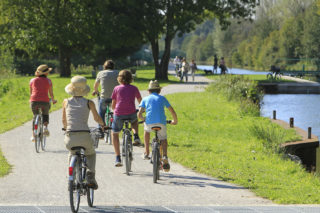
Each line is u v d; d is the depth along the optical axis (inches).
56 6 5595.5
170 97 3452.3
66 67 6018.7
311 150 1967.3
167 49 5438.0
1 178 1138.0
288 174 1339.8
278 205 948.0
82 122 878.4
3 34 5905.5
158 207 901.2
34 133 1450.5
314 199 1024.9
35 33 5600.4
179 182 1144.8
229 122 2384.4
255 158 1533.0
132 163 1349.7
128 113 1193.4
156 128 1093.8
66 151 1496.1
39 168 1254.9
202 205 928.9
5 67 5812.0
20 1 5536.4
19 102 3088.1
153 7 5157.5
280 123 2449.6
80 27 5625.0
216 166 1342.3
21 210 855.7
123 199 978.1
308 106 3961.6
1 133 1831.9
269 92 5216.5
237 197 1019.9
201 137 1921.8
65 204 920.3
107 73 1526.8
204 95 3609.7
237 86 3476.9
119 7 5403.5
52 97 1512.1
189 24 5393.7
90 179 863.7
